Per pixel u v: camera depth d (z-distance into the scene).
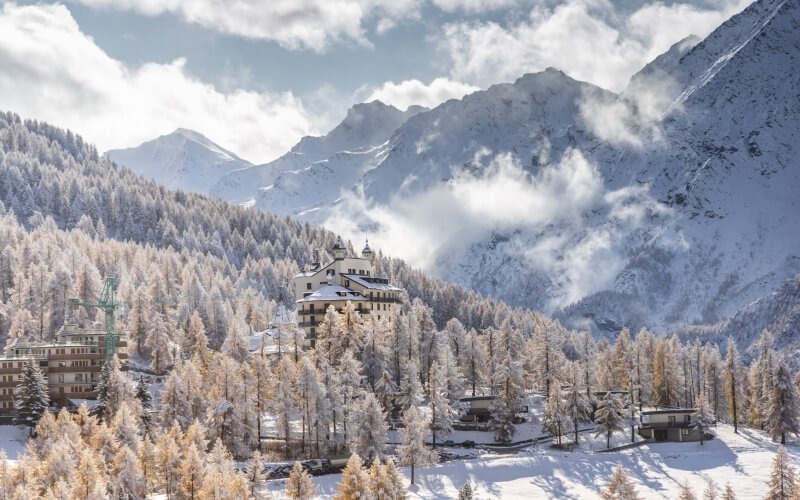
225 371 162.00
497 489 152.12
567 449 175.12
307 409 160.38
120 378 167.25
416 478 153.12
